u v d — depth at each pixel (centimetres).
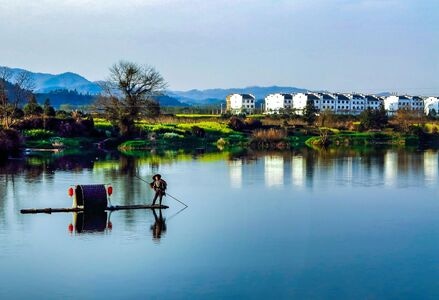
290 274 2291
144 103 10688
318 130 12300
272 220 3328
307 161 7156
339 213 3562
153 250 2611
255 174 5672
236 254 2569
